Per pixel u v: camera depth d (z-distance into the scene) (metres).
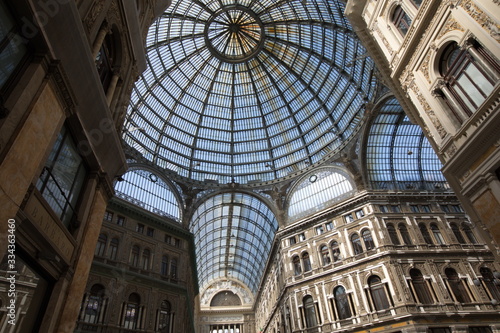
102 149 9.72
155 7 14.79
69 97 7.24
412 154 35.44
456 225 29.70
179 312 27.16
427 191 31.73
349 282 27.77
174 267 30.00
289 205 38.53
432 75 11.34
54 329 7.27
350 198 31.84
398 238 28.36
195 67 39.53
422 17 11.32
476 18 9.24
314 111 39.41
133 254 27.33
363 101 32.56
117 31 10.93
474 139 9.27
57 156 7.74
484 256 26.95
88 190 9.41
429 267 26.08
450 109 10.80
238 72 41.62
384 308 24.95
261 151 42.22
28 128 5.78
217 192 39.25
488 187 9.20
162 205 34.28
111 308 22.75
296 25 36.47
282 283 35.88
